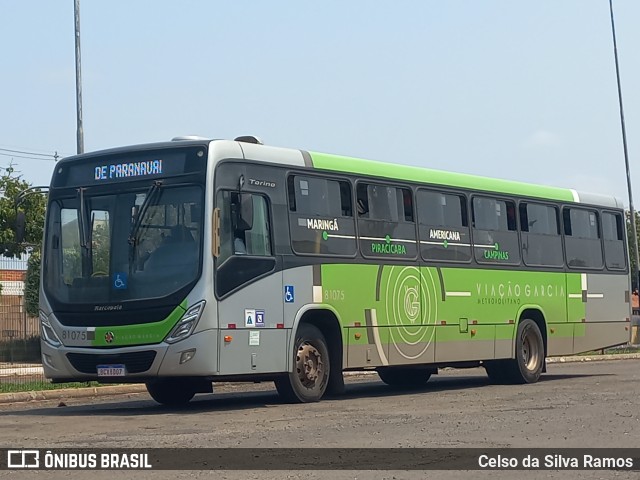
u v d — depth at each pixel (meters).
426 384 23.55
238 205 16.69
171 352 16.11
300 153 18.28
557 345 23.86
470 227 21.69
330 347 18.55
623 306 25.91
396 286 19.69
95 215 17.11
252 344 16.78
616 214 26.06
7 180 36.53
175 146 16.73
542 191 23.88
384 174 19.83
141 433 13.39
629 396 18.50
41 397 21.59
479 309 21.66
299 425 14.15
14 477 10.04
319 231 18.25
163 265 16.39
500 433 13.09
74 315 16.89
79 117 28.48
